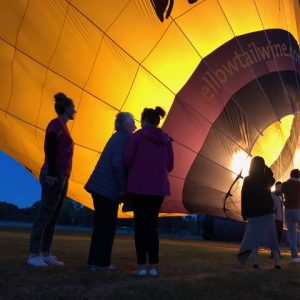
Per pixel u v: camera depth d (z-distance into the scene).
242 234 18.25
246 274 5.30
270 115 9.38
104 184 5.15
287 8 10.80
